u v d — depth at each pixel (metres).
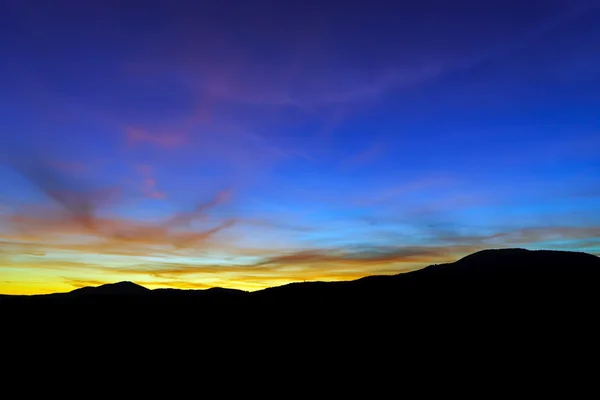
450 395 26.08
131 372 31.91
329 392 27.50
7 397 25.59
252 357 36.56
